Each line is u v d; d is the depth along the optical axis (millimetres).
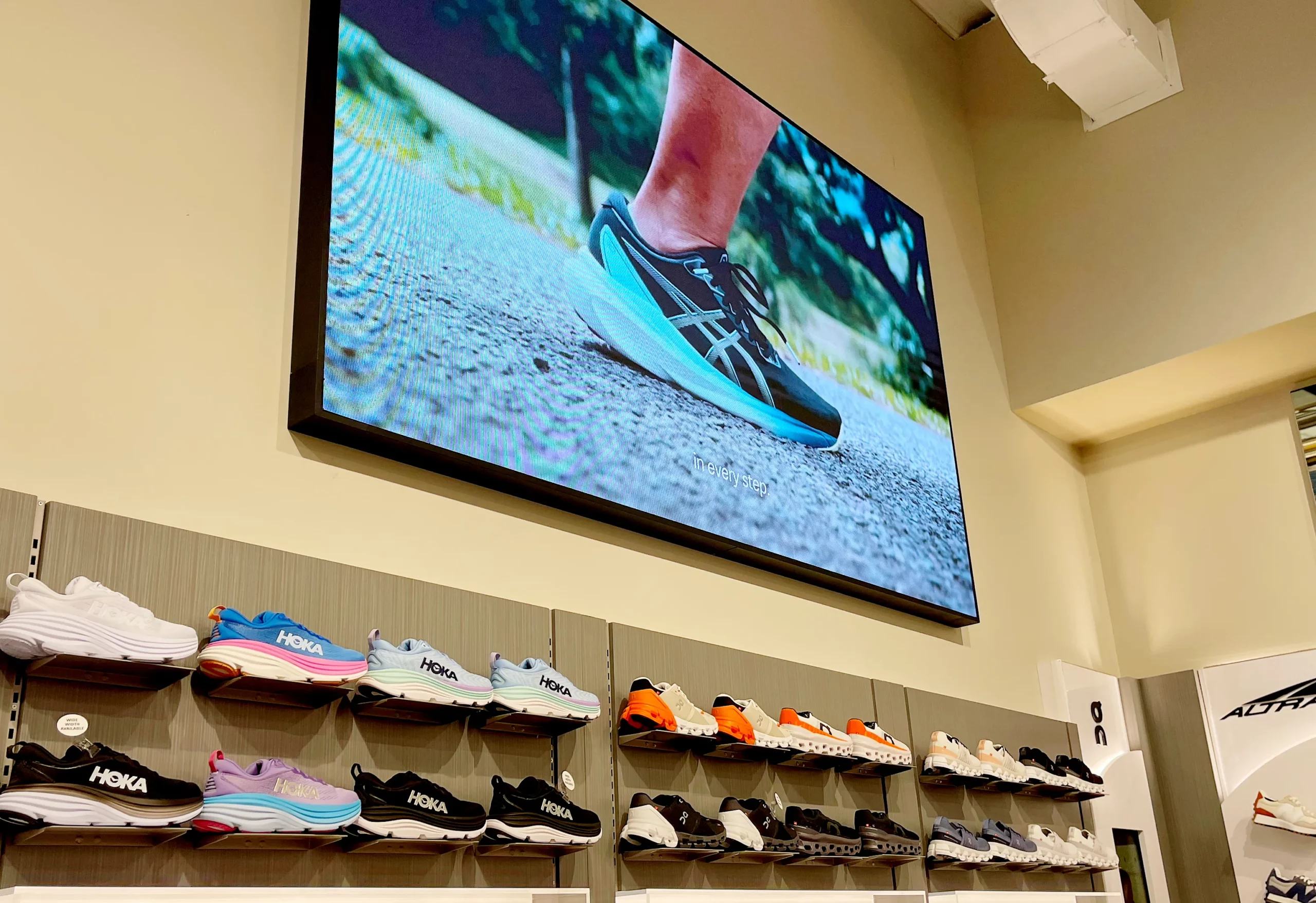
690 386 4480
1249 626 6637
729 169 5184
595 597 3957
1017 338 7121
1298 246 6086
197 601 2848
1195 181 6578
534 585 3760
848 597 5145
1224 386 6797
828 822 4156
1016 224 7332
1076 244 7016
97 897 2361
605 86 4652
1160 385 6762
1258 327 6133
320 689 2857
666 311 4516
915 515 5543
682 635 4234
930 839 4809
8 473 2689
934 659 5547
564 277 4117
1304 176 6148
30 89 3041
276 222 3461
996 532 6391
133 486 2893
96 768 2361
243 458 3135
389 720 3121
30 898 2277
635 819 3533
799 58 6258
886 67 7070
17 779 2285
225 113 3455
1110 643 7098
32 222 2926
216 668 2656
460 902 2947
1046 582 6688
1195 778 6523
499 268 3887
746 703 4062
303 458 3271
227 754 2779
